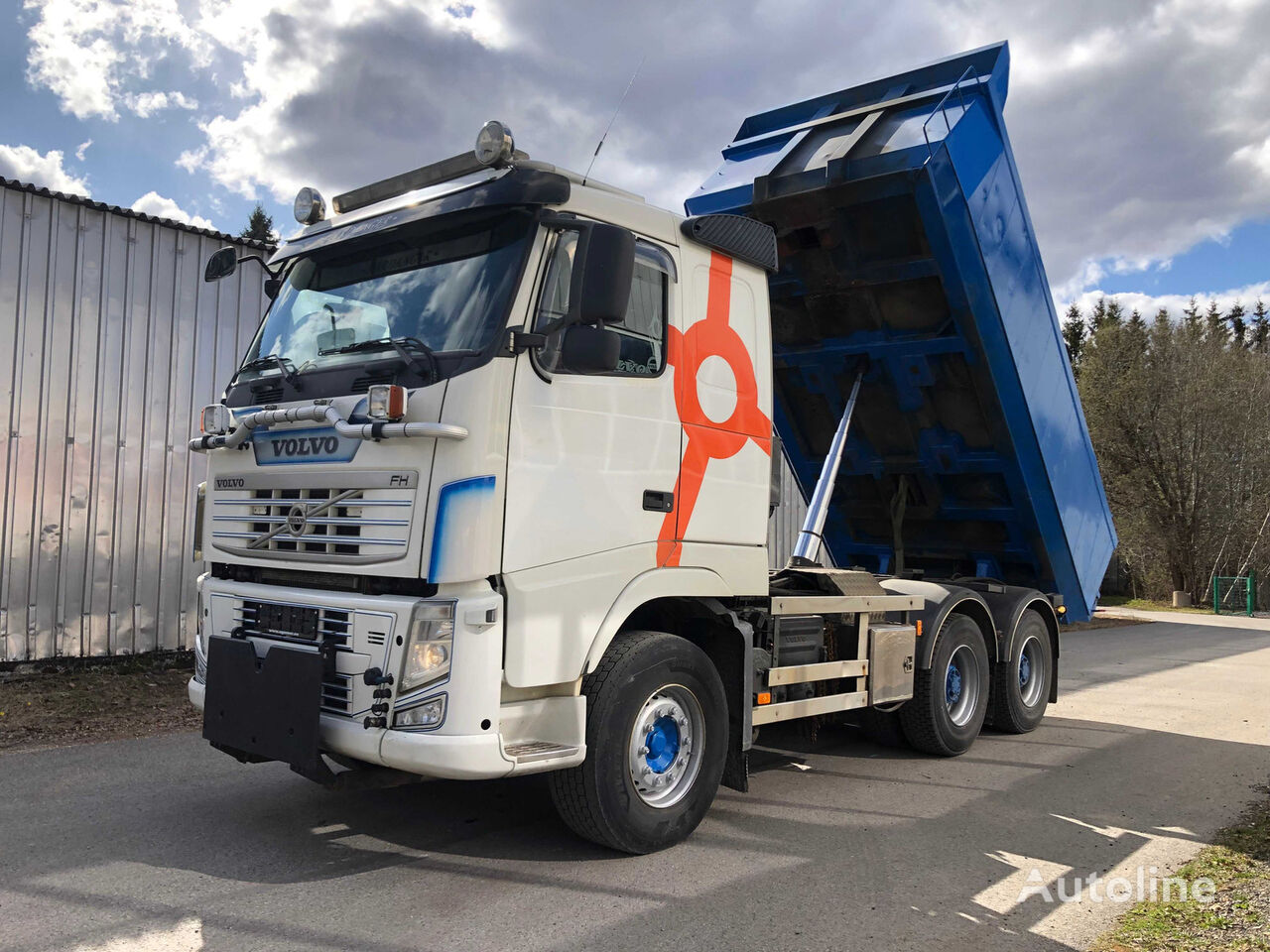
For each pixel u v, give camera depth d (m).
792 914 3.82
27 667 8.75
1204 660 14.08
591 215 4.42
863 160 6.30
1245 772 6.59
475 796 5.34
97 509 9.27
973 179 6.45
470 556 3.79
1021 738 7.75
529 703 4.05
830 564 9.45
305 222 5.18
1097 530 8.88
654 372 4.62
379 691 3.82
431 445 3.84
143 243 9.67
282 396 4.51
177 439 9.86
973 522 8.29
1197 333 32.38
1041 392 7.49
